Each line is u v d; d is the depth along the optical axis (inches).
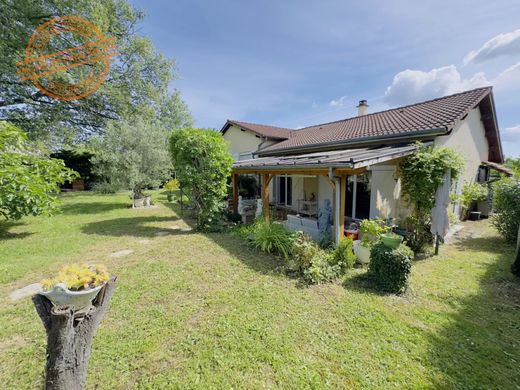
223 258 272.5
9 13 602.2
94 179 997.8
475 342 142.1
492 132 542.6
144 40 836.0
